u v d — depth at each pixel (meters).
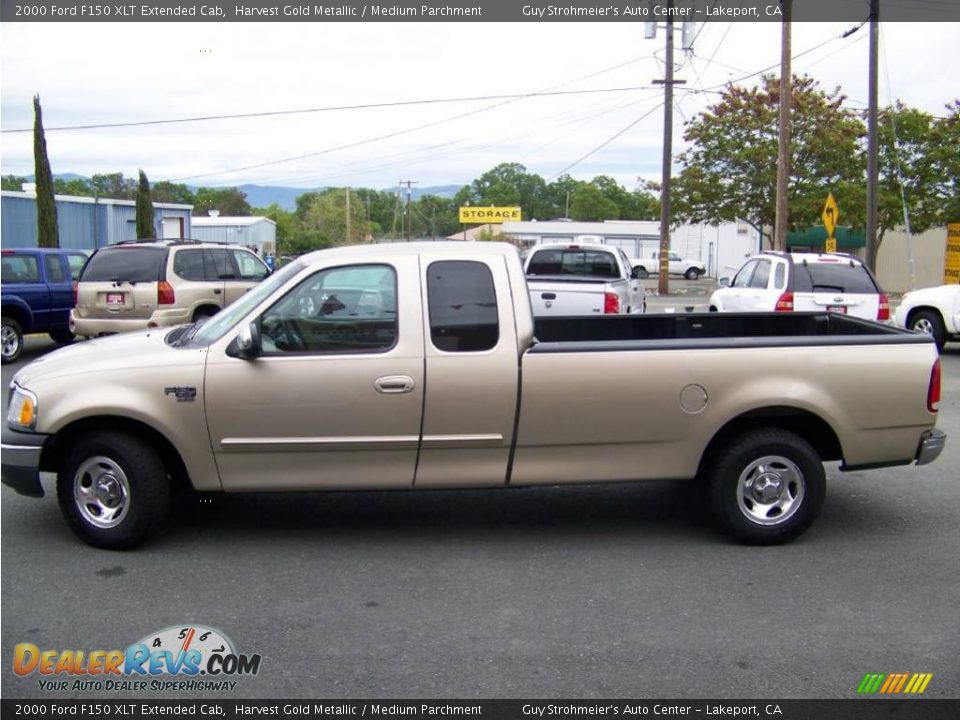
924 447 5.86
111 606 4.92
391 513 6.51
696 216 37.84
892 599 5.04
